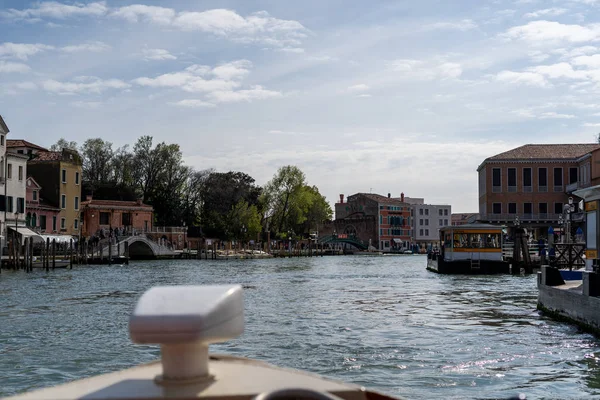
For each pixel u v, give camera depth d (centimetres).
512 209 6894
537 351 1292
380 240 12769
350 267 5975
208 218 9281
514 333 1530
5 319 1842
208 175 9556
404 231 13250
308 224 10912
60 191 6975
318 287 3186
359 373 1116
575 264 2681
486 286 3198
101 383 309
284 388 259
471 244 4347
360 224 13138
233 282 3666
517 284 3328
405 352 1298
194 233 9212
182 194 9256
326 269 5491
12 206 5781
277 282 3622
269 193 9419
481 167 7312
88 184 8644
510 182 6900
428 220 13938
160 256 7606
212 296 283
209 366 328
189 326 260
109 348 1372
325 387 306
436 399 950
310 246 10319
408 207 13325
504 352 1288
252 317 1872
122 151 9231
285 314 1948
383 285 3331
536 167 6869
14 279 3712
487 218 6906
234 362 351
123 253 6894
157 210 8944
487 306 2184
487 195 6931
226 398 273
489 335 1505
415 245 12700
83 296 2595
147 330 260
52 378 1114
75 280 3666
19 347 1383
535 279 3747
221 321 275
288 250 10031
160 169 9044
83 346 1395
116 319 1842
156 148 9094
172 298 281
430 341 1428
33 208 6469
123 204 7931
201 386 285
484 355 1259
